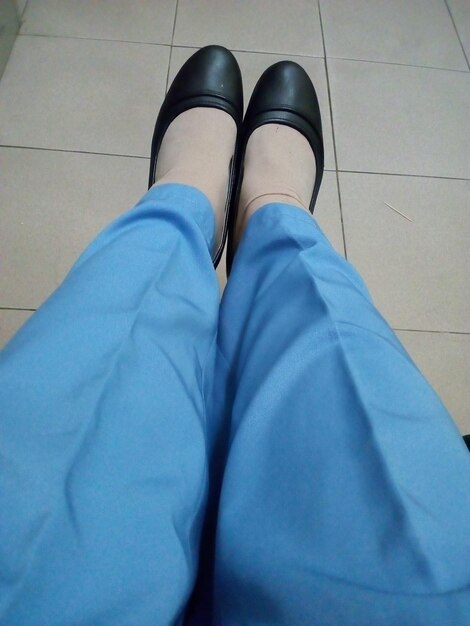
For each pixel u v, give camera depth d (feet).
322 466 1.12
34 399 1.05
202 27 3.83
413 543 0.95
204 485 1.24
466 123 3.68
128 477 1.05
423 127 3.63
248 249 1.94
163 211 1.73
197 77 2.93
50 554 0.87
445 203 3.37
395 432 1.14
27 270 2.90
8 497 0.90
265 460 1.18
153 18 3.83
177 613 0.98
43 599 0.83
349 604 0.90
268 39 3.85
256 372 1.40
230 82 2.96
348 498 1.04
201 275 1.73
